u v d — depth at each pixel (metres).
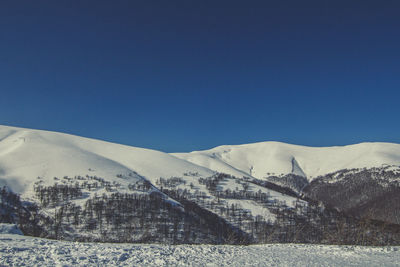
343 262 14.55
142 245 19.02
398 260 15.10
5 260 12.81
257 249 18.27
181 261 14.24
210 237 131.62
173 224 148.25
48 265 12.30
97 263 13.12
